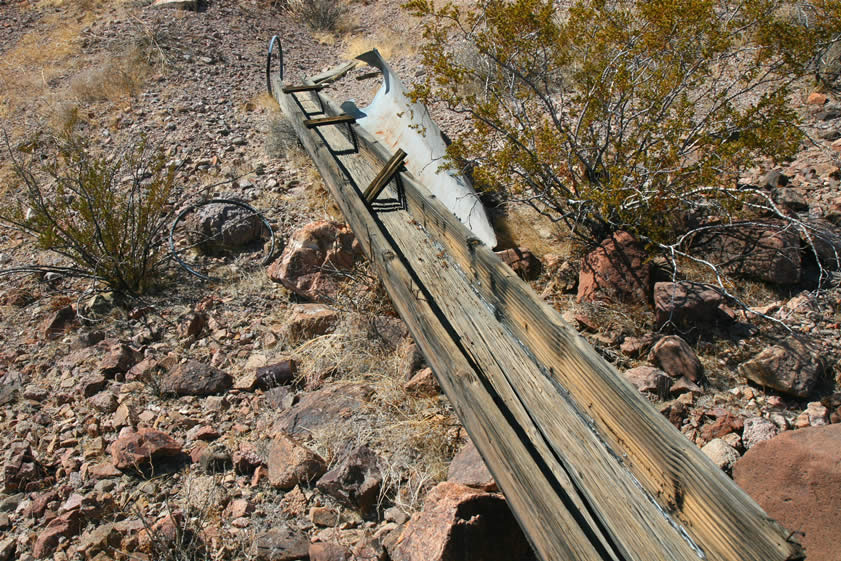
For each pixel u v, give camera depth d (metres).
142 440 3.44
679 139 4.64
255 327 4.66
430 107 7.67
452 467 3.06
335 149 6.00
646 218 4.30
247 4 12.48
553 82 7.29
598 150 4.86
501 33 4.71
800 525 2.47
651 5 4.38
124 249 5.26
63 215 5.40
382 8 12.55
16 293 5.25
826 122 6.03
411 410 3.58
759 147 4.30
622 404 2.16
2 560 2.98
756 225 4.32
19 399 4.08
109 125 8.19
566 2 8.94
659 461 1.99
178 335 4.66
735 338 3.87
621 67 4.61
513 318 2.98
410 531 2.65
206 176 6.92
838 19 4.34
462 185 5.23
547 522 2.03
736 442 3.15
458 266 3.69
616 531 2.06
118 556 2.86
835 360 3.61
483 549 2.56
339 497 3.10
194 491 3.24
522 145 4.67
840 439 2.58
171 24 10.87
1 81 9.41
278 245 5.71
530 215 5.47
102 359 4.35
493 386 2.75
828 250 4.33
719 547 1.75
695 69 4.56
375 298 4.54
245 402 3.90
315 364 4.09
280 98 8.20
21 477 3.40
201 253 5.69
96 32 10.74
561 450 2.40
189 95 8.89
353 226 4.66
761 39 4.50
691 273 4.37
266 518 3.08
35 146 7.82
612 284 4.22
